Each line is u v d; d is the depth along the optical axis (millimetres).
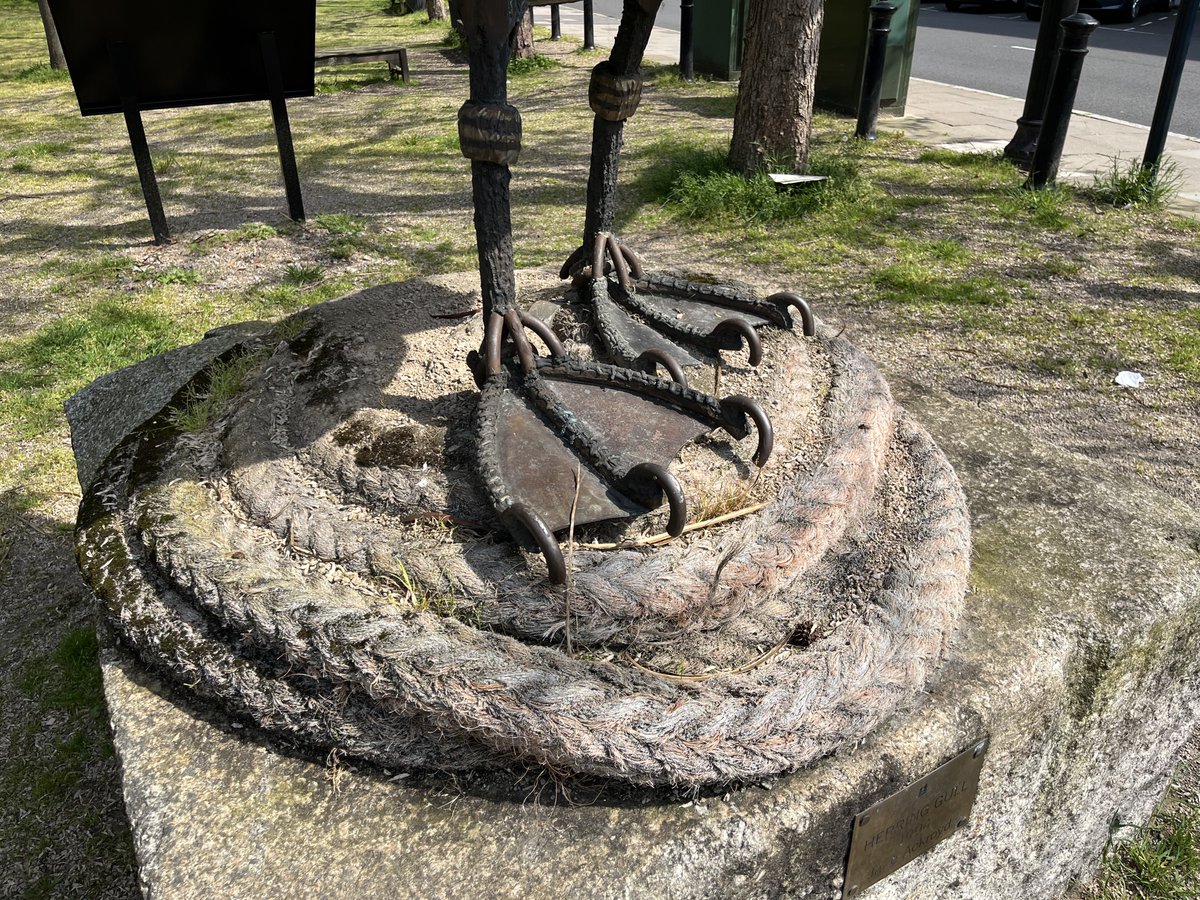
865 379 2252
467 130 1806
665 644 1609
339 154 7469
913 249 5203
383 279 4887
